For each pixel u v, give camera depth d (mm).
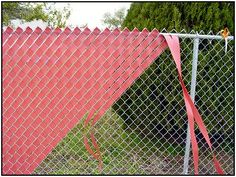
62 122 3131
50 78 3023
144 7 3861
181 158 4094
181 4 3656
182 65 3596
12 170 3203
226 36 3000
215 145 4074
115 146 4273
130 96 3615
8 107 3055
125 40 3002
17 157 3178
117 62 3031
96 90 3074
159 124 3887
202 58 3545
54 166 3875
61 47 2969
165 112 3756
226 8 3602
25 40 2930
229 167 3943
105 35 2982
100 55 3010
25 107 3074
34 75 3004
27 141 3154
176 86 3594
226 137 3842
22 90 3029
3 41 2912
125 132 4078
